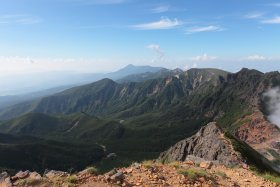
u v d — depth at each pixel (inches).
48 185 642.8
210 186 738.2
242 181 868.6
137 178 717.3
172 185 704.4
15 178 692.7
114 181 675.4
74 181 658.8
